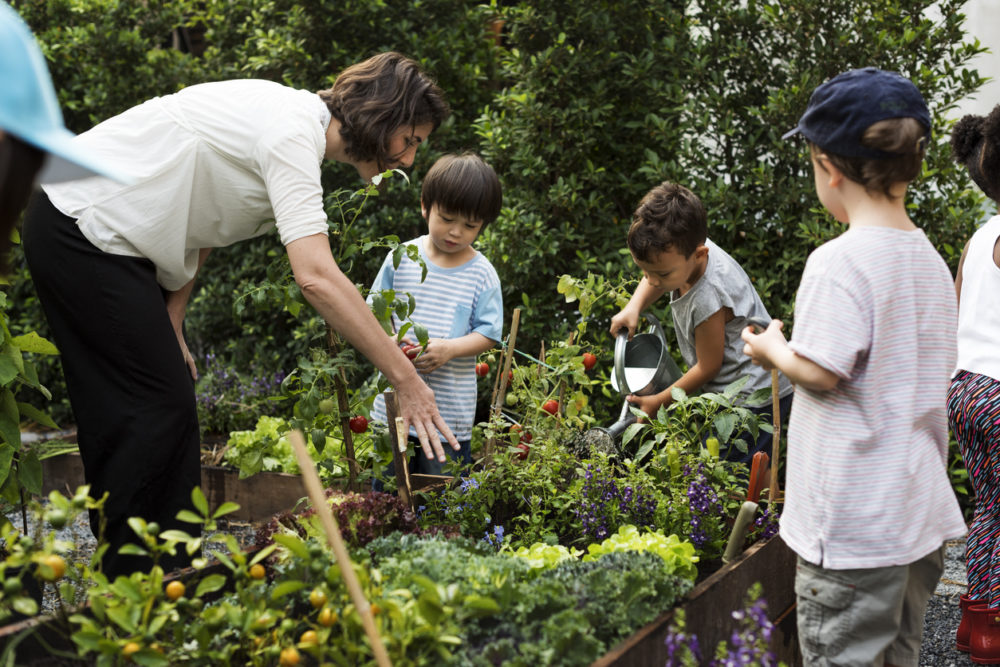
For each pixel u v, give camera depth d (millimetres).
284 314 5680
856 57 4348
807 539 2002
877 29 4352
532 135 4688
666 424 2912
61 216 2543
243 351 5805
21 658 1835
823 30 4484
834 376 1897
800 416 2070
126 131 2566
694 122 4516
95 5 5980
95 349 2598
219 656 1806
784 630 2686
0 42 1313
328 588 1815
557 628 1800
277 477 4277
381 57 2701
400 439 2582
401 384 2549
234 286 5703
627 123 4688
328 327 2916
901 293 1946
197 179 2551
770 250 4473
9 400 2789
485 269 3461
